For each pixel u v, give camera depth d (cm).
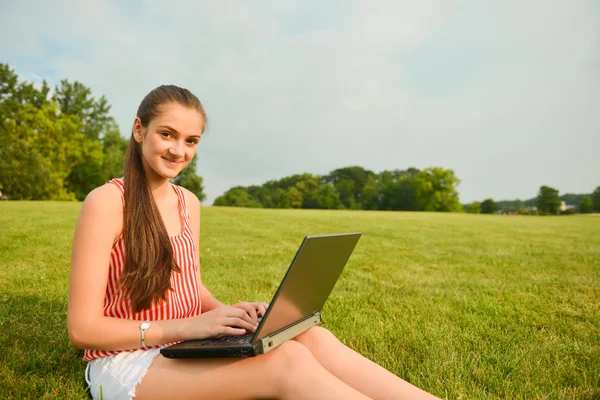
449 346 287
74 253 157
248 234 1046
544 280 555
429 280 539
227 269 564
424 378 233
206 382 149
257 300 404
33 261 529
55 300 362
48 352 250
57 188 4406
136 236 165
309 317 181
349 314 363
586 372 252
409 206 8725
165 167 173
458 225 1764
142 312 170
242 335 161
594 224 2267
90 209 159
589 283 541
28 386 201
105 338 154
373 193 9262
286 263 623
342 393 136
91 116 5262
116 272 167
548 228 1789
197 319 163
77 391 199
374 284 505
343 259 180
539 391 225
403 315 361
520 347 293
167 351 150
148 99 174
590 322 365
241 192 8381
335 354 168
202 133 182
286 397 143
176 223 190
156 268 167
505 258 770
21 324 298
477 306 402
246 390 147
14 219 1024
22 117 4184
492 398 215
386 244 956
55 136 4412
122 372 156
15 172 4031
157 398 152
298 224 1453
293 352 147
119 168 4975
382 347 281
